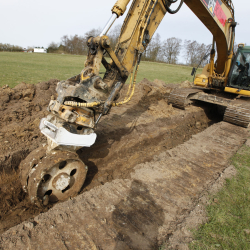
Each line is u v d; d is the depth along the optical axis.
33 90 7.69
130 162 5.26
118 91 3.79
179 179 4.09
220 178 4.07
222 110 10.52
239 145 5.65
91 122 3.44
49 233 2.76
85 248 2.60
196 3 5.09
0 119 5.68
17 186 4.14
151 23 4.13
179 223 3.01
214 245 2.65
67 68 20.88
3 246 2.53
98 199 3.44
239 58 7.56
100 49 3.27
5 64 20.02
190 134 7.41
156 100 9.63
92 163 4.96
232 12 6.89
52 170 3.27
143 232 2.88
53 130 3.26
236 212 3.23
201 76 8.91
